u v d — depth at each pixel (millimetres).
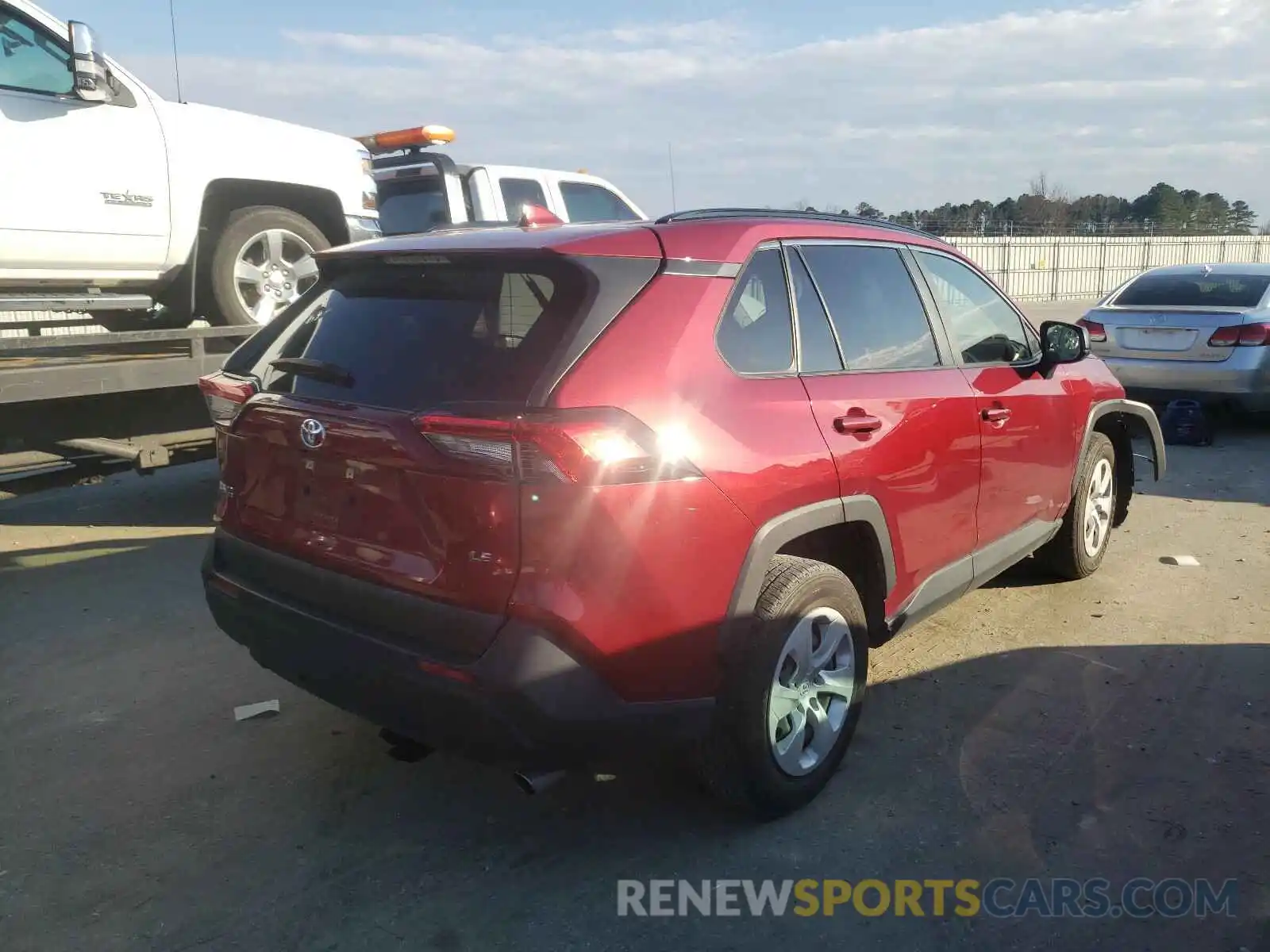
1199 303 9375
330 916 2873
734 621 2947
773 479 3018
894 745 3775
